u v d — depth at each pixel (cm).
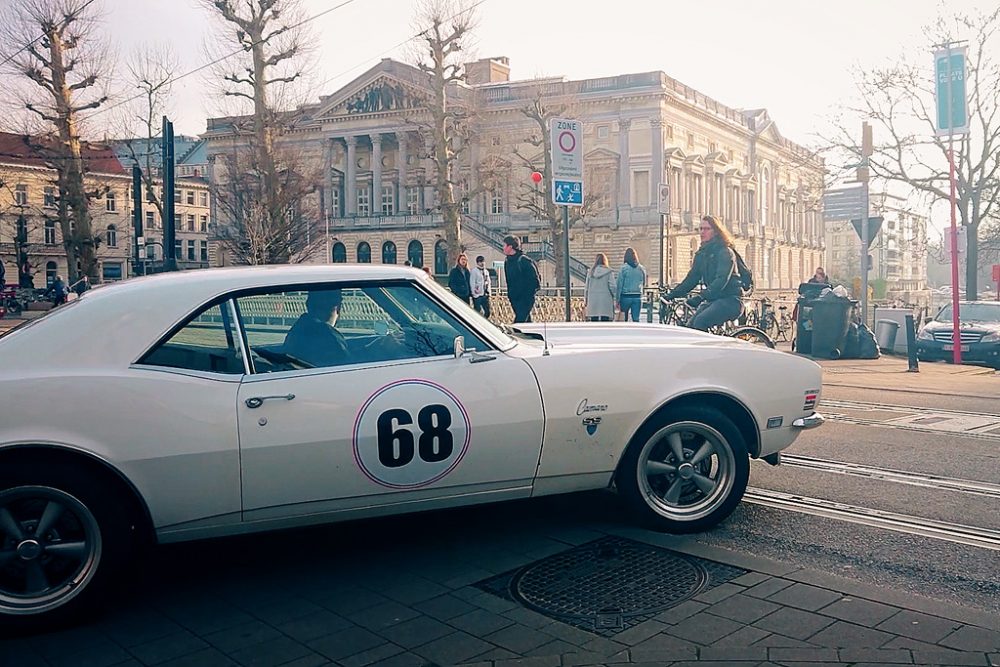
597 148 6706
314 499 430
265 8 3512
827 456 723
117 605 423
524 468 469
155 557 489
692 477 511
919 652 347
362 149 7706
